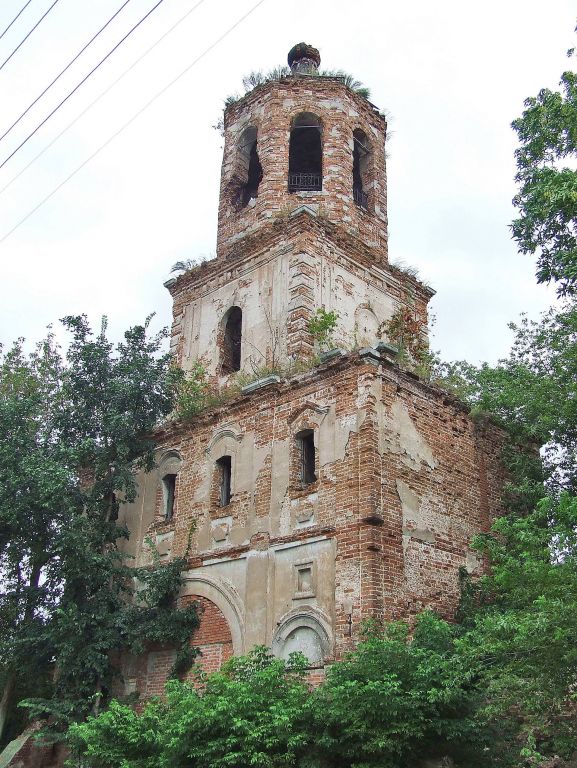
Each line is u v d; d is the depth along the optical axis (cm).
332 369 1609
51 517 1711
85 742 1383
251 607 1554
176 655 1673
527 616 997
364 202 2333
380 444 1498
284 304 1983
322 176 2241
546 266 1375
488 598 1546
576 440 1697
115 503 1866
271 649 1481
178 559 1741
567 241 1359
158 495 1925
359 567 1390
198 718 1108
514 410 1773
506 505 1767
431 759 1152
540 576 1077
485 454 1783
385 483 1477
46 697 1875
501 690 1044
